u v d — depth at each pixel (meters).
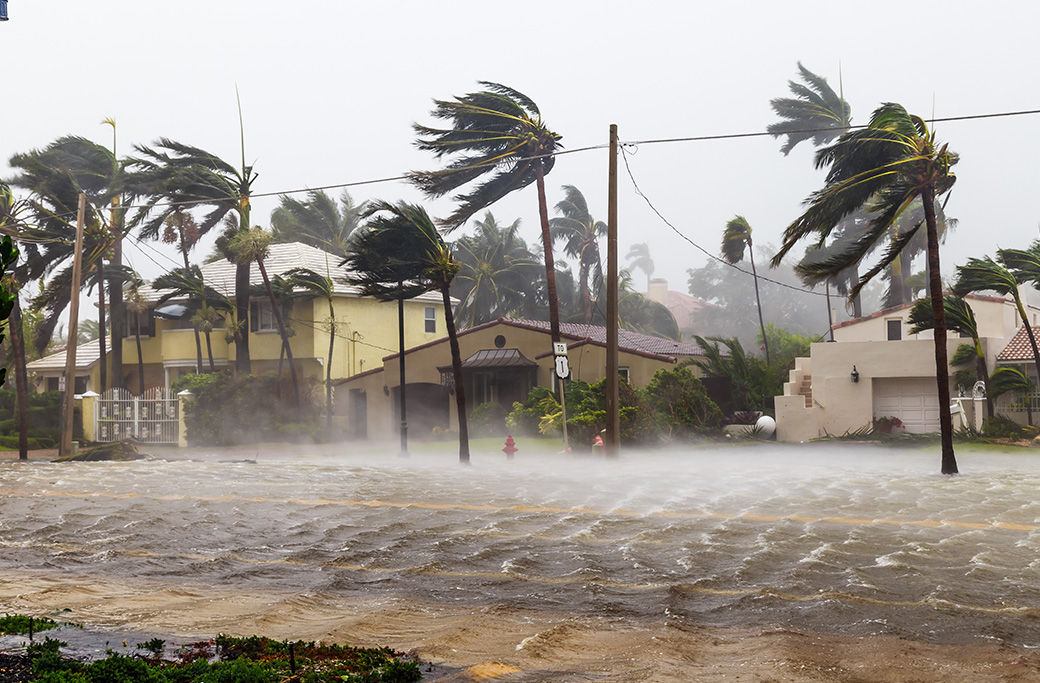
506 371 39.97
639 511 15.38
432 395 42.25
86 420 41.34
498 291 71.19
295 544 12.76
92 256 43.78
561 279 74.62
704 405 35.50
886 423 33.62
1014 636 7.63
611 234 26.59
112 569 11.24
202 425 38.59
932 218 21.61
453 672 6.45
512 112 34.91
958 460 26.05
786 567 10.57
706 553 11.48
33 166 43.00
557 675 6.47
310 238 72.75
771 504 16.16
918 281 58.00
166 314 48.19
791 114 59.25
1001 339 34.44
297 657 6.59
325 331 45.41
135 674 5.84
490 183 36.22
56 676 5.54
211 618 8.54
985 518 14.24
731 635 7.85
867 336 41.81
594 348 38.12
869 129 21.59
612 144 26.75
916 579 9.86
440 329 51.72
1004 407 32.12
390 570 10.92
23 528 14.60
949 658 6.97
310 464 26.86
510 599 9.32
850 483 19.61
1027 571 10.23
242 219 44.31
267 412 39.91
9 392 42.16
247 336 44.38
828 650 7.23
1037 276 33.31
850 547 11.79
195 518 15.16
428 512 15.58
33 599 9.49
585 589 9.67
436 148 35.44
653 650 7.25
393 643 7.59
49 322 46.88
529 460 28.02
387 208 26.02
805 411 34.72
